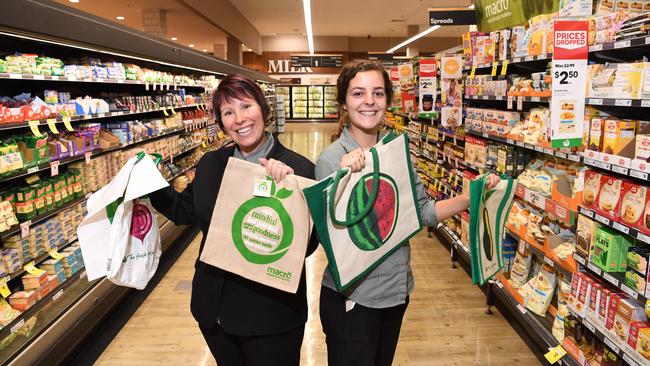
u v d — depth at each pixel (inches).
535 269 131.6
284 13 682.2
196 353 124.4
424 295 160.4
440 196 214.8
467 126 168.4
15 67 105.9
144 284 73.5
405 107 257.6
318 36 983.6
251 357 70.1
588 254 96.4
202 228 71.2
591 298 94.2
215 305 69.2
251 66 1004.6
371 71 68.1
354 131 72.1
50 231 122.6
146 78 194.9
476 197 63.6
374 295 67.6
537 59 116.0
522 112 136.4
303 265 69.9
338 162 68.6
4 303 103.3
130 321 142.0
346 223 62.2
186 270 185.6
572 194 107.6
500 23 165.3
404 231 68.4
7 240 108.9
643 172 79.4
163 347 127.1
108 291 137.2
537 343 122.2
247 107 67.6
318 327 138.0
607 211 90.1
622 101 84.8
